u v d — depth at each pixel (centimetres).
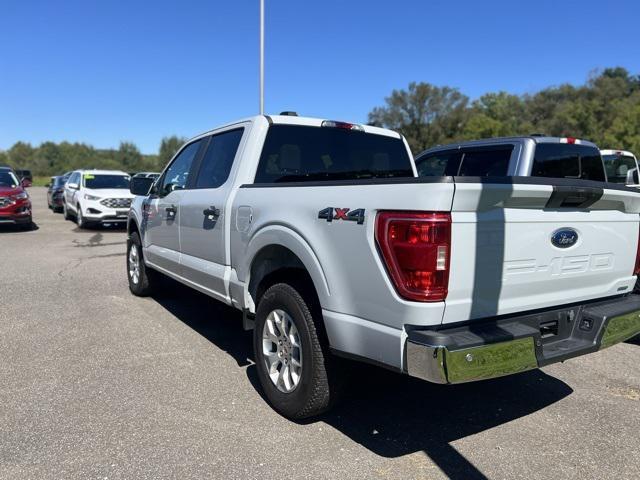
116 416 362
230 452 318
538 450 327
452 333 273
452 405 392
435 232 262
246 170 429
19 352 487
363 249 289
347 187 307
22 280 820
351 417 369
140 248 683
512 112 6725
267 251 382
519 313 311
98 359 472
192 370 449
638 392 418
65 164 9450
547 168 684
